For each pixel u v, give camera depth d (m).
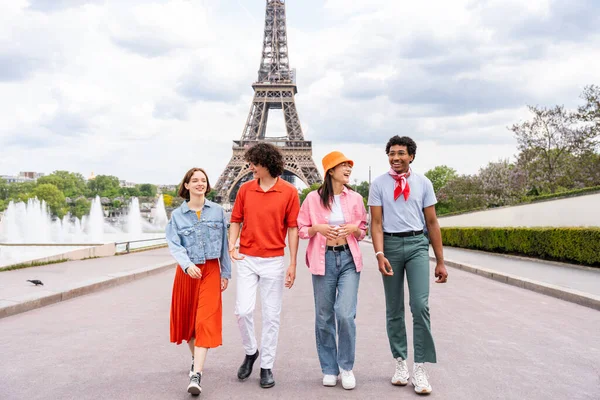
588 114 32.00
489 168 45.16
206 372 5.56
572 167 34.66
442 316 8.81
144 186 179.75
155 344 6.77
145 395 4.75
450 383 5.14
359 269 5.14
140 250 25.06
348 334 4.96
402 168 5.25
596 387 5.00
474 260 19.66
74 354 6.20
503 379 5.26
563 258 17.67
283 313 9.17
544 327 7.89
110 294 11.38
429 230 5.29
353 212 5.21
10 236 55.12
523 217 27.02
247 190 5.34
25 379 5.20
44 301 9.66
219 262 5.35
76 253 18.92
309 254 5.23
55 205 105.94
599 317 8.73
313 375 5.46
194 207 5.33
